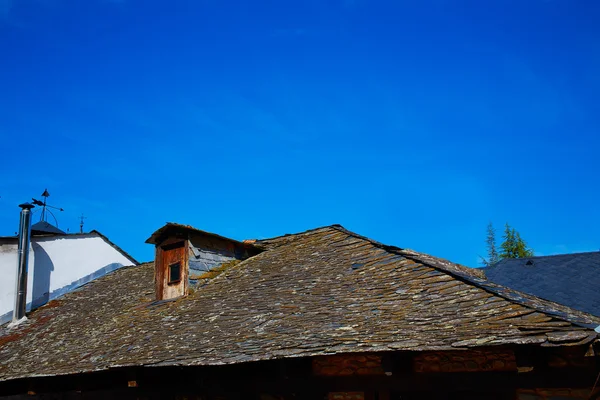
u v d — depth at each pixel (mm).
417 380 6215
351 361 6777
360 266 9055
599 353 4926
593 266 14086
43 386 9859
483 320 5910
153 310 10711
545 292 13508
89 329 11227
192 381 8164
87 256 16969
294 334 7016
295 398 7199
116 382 9125
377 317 6832
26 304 15000
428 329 6039
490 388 5785
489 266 15938
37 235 15602
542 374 5523
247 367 7539
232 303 9281
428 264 8055
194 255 11180
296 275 9656
